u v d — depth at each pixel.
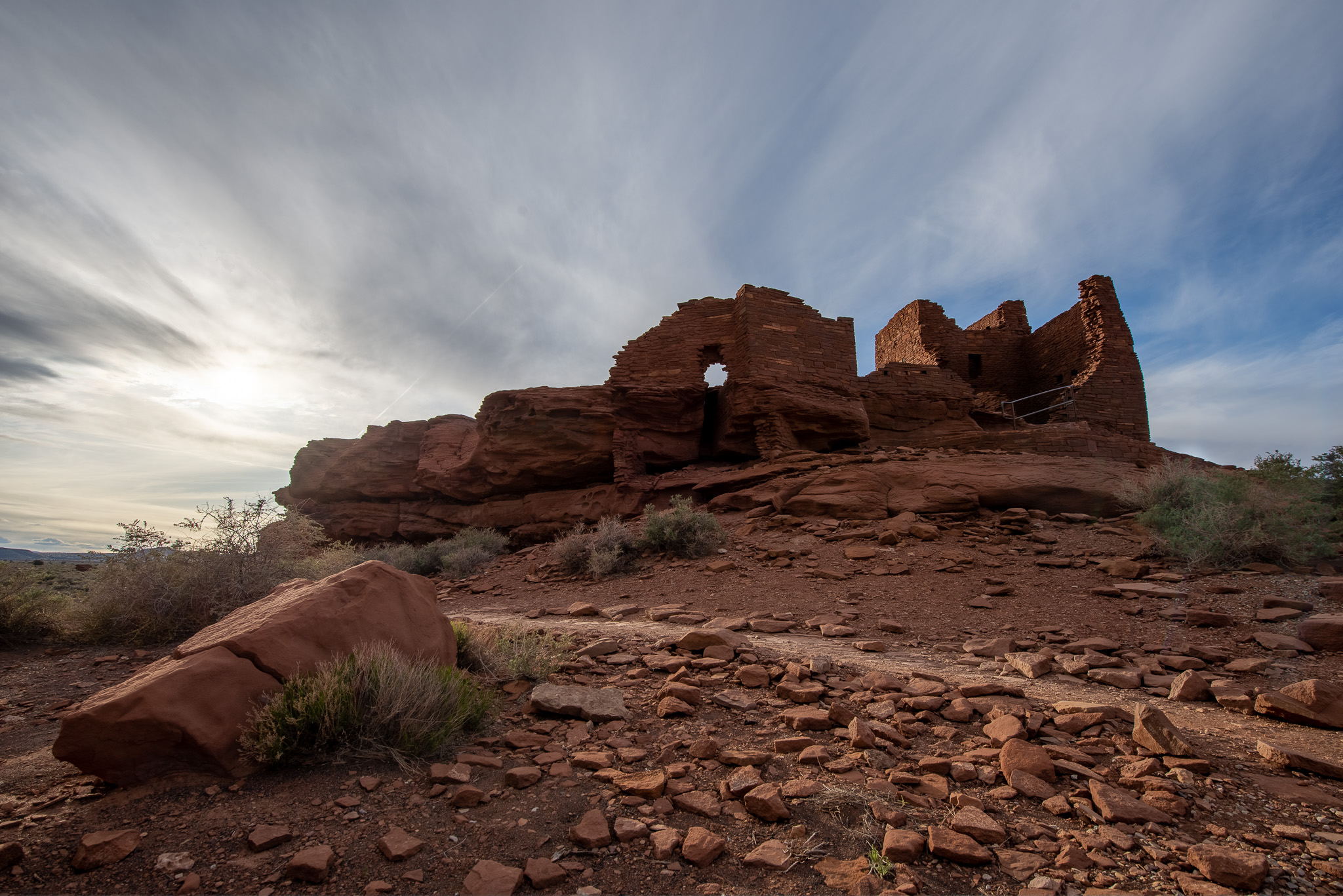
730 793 3.63
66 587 12.55
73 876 2.75
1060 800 3.50
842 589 11.28
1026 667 6.49
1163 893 2.68
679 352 25.03
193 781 3.70
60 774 3.92
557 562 16.56
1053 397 31.72
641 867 2.92
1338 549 10.13
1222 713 5.17
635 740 4.58
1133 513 14.60
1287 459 12.18
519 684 5.93
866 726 4.50
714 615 10.17
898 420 25.19
